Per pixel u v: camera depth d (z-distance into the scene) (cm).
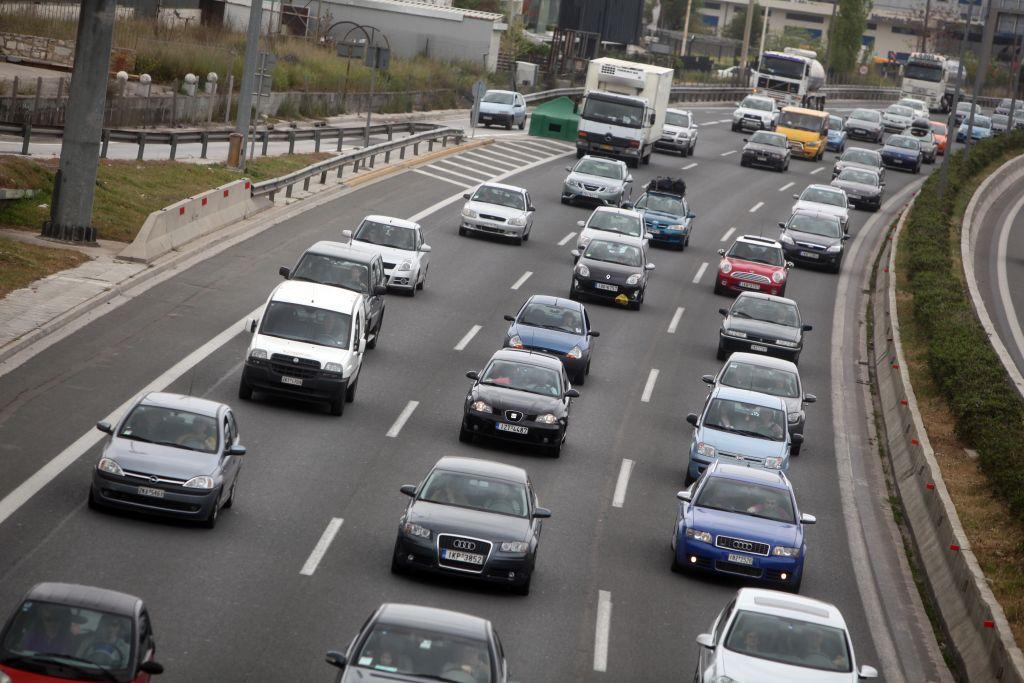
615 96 13250
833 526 4994
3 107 9075
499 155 13225
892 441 6141
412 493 3891
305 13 17800
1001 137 17812
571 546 4319
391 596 3612
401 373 6138
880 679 3591
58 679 2416
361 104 15262
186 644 3088
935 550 4606
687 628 3719
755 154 14800
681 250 10169
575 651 3431
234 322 6425
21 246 6981
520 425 5175
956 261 10275
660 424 6012
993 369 6644
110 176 8725
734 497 4256
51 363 5378
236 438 4238
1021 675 3259
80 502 3962
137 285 6794
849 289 9594
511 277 8431
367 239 7650
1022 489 4881
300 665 3069
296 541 3947
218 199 8312
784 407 5400
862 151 14450
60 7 13825
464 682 2531
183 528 3897
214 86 12306
